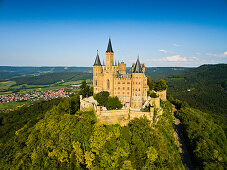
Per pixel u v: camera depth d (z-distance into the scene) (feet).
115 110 269.44
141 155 212.23
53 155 216.95
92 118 276.21
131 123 263.29
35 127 291.99
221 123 422.41
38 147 233.76
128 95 329.31
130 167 195.62
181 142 290.15
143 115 265.54
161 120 299.38
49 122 271.90
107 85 337.31
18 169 218.18
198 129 290.76
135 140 225.35
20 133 321.11
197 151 247.50
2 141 342.44
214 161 229.25
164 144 247.09
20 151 250.98
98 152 217.36
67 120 257.96
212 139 291.38
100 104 311.06
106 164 203.31
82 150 222.89
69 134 235.81
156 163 214.69
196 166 241.14
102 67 365.20
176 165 233.35
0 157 254.47
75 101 340.80
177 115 372.79
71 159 207.31
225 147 289.12
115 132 242.58
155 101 326.44
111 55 327.26
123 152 212.23
